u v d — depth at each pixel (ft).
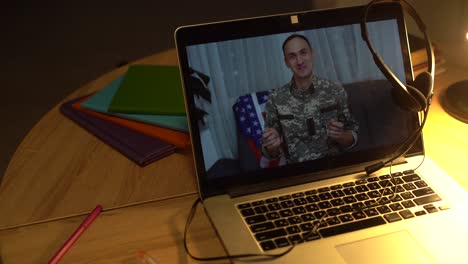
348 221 2.33
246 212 2.38
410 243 2.21
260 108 2.63
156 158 2.85
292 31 2.69
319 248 2.18
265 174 2.58
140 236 2.33
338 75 2.74
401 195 2.50
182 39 2.55
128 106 3.14
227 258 2.17
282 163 2.61
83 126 3.14
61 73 8.00
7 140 6.68
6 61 8.32
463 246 2.20
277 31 2.68
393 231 2.27
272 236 2.23
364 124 2.75
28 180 2.70
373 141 2.74
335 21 2.76
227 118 2.58
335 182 2.59
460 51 3.64
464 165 2.77
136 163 2.82
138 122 3.09
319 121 2.69
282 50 2.68
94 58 8.32
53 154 2.90
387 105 2.79
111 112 3.16
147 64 3.70
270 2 9.47
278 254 2.14
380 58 2.75
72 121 3.20
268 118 2.63
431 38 3.93
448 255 2.16
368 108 2.76
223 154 2.56
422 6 3.92
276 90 2.65
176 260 2.19
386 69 2.70
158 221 2.42
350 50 2.77
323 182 2.59
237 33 2.62
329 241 2.22
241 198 2.48
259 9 9.30
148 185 2.67
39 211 2.50
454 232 2.27
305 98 2.69
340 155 2.69
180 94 3.25
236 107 2.60
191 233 2.34
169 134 2.97
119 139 2.97
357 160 2.70
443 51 3.69
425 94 2.74
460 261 2.13
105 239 2.31
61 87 7.68
